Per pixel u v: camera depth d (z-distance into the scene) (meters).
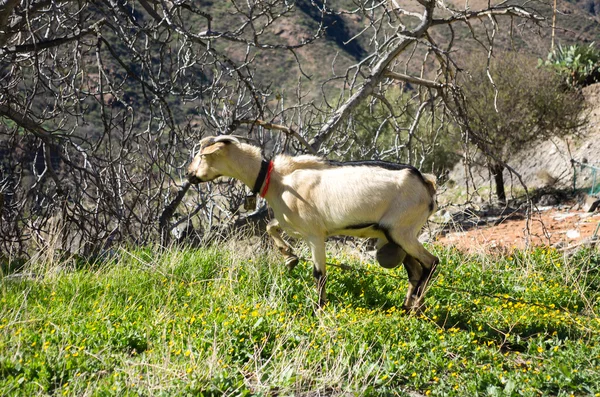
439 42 50.28
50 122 19.30
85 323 7.69
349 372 6.88
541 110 25.83
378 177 8.68
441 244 14.23
